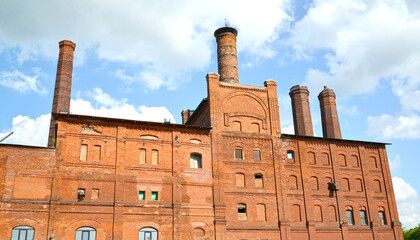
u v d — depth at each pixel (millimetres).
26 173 32719
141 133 37469
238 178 40062
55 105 45812
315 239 40781
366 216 44406
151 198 35812
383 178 46906
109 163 35438
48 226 31891
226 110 42062
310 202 42125
